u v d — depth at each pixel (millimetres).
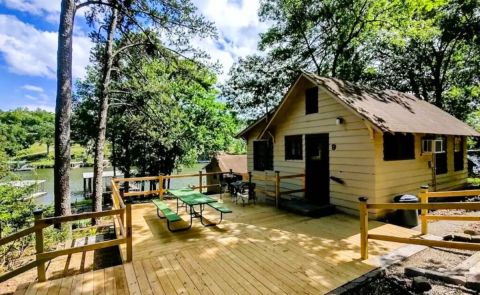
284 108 9062
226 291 3275
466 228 5668
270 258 4254
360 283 3389
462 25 15070
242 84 18734
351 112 7004
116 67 10570
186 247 4824
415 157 7594
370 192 6559
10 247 5711
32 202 7289
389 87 18312
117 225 6426
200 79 11250
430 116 8758
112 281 3596
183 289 3348
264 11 17328
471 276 3221
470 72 16672
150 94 10953
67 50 6582
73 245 6086
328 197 7801
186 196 6844
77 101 16562
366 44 17203
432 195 5277
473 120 18859
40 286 3484
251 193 9375
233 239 5223
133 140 17047
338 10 15609
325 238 5188
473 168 14773
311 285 3363
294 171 9070
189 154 18891
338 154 7379
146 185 24781
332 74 16859
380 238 3994
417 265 3924
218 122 21500
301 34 17203
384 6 14625
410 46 16578
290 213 7293
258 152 11289
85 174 24734
